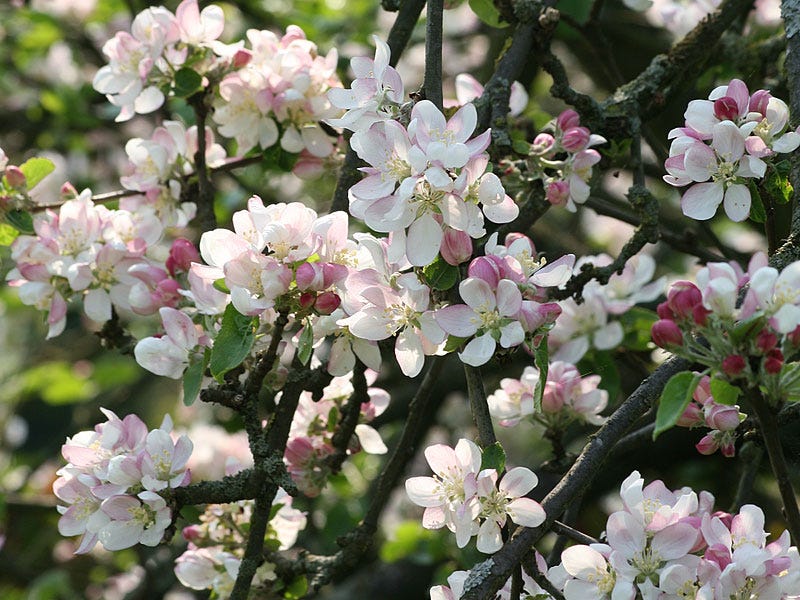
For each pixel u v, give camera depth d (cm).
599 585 175
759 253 170
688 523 175
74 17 304
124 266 197
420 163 172
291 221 177
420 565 265
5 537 304
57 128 311
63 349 370
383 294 176
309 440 198
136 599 244
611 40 261
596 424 200
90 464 185
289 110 202
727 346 168
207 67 202
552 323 175
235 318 179
